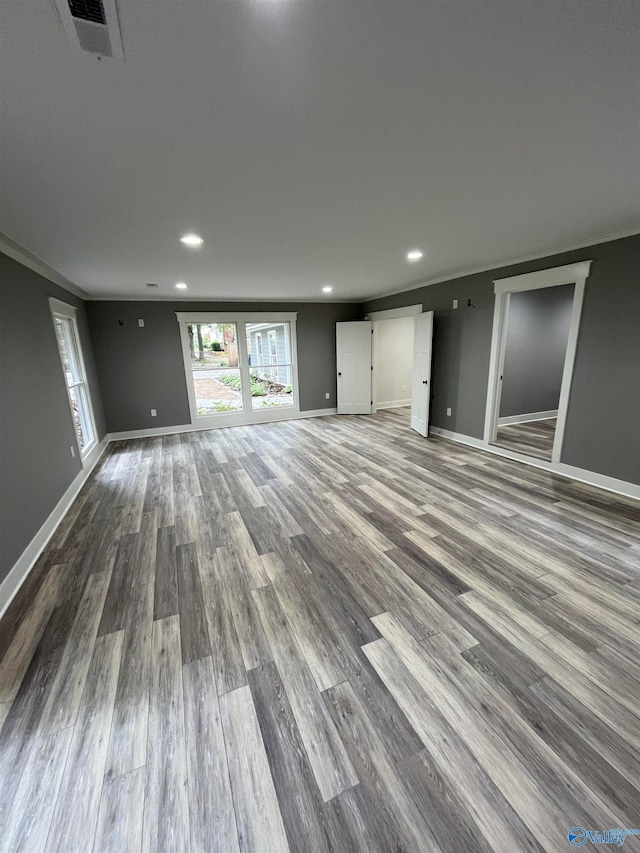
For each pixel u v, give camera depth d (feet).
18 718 4.81
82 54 3.47
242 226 8.77
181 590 7.36
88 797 3.96
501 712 4.77
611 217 8.92
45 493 9.80
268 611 6.70
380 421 22.54
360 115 4.70
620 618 6.31
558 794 3.89
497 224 9.25
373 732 4.56
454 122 4.94
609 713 4.73
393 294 20.83
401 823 3.69
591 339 11.35
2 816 3.81
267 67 3.79
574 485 11.98
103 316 18.81
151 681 5.34
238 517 10.43
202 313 20.77
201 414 22.12
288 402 24.47
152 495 12.19
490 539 8.87
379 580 7.46
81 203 7.07
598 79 4.12
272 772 4.16
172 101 4.29
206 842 3.59
